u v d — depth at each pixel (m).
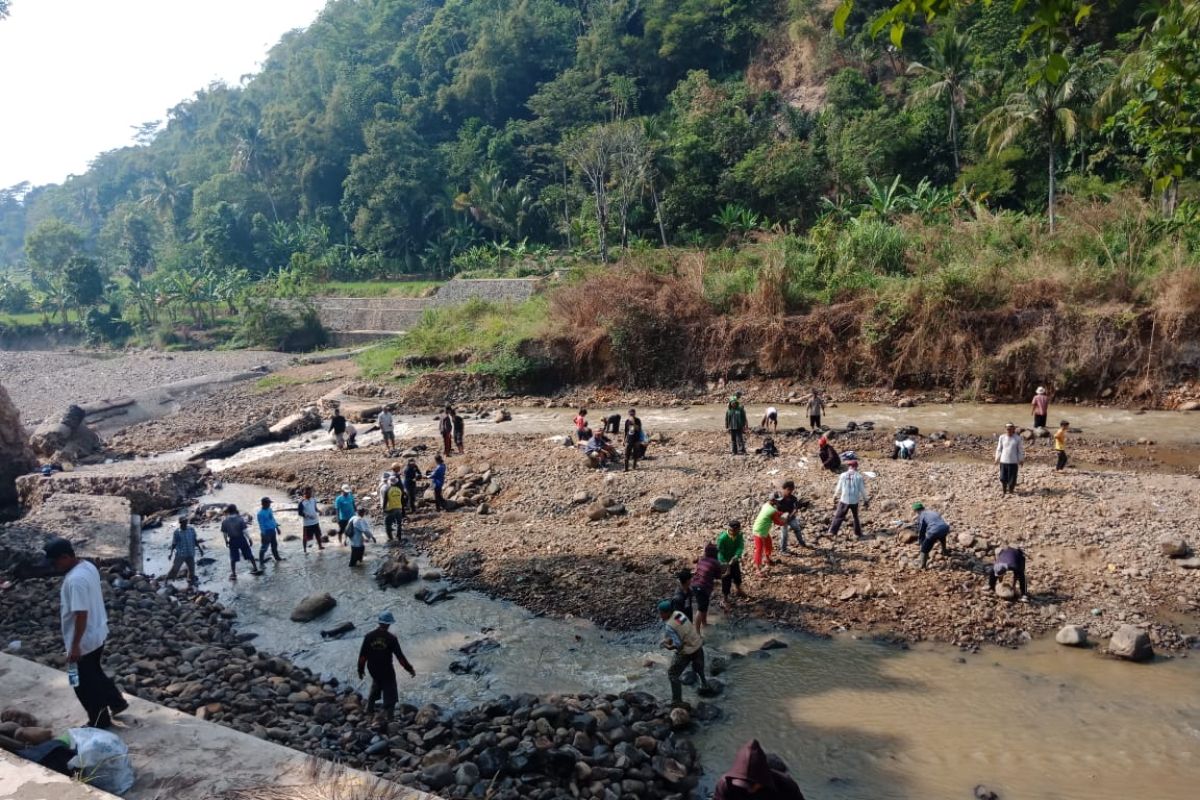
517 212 77.56
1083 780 8.64
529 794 8.45
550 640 12.90
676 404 32.19
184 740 7.66
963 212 43.53
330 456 26.98
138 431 35.38
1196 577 13.05
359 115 99.31
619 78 82.44
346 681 12.00
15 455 25.73
